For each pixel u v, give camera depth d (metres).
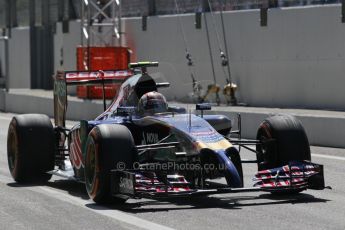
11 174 28.20
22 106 76.12
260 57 62.84
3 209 22.59
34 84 98.31
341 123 40.72
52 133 27.58
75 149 26.12
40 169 27.45
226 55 66.19
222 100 66.00
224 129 24.95
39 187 27.02
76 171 26.08
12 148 28.11
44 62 96.06
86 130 24.73
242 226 19.61
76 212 21.84
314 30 57.72
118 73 28.69
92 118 62.97
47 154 27.36
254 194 24.73
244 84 64.69
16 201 23.97
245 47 64.31
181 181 22.38
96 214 21.42
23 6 101.12
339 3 56.12
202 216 20.92
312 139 42.44
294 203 23.00
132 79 26.02
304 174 22.98
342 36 55.41
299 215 21.11
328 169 32.00
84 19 76.88
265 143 24.42
